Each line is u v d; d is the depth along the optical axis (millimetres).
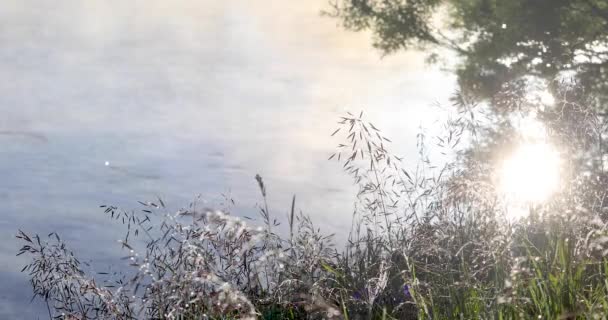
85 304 4398
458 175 4254
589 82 11266
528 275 3785
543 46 13391
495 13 15312
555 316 3605
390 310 3977
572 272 3971
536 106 4969
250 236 3740
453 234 4031
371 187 4438
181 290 3547
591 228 4047
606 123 4730
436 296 3844
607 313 3529
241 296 3488
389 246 4375
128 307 4168
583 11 14492
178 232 3959
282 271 4086
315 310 3828
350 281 4180
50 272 4324
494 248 3732
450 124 4852
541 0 14625
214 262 3785
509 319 3541
